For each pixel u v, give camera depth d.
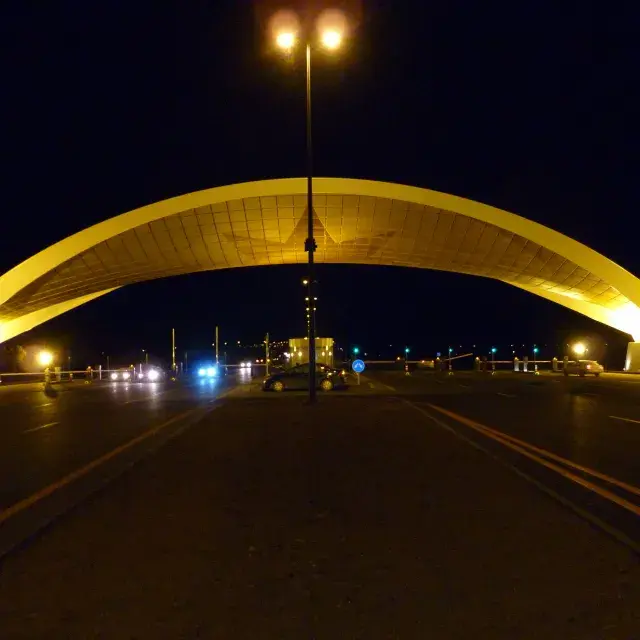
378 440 15.38
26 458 13.28
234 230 55.50
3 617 5.05
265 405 26.55
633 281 54.16
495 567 6.14
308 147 26.59
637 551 6.60
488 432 16.81
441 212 54.00
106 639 4.66
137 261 56.16
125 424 19.86
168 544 7.00
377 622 4.91
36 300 56.56
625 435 16.19
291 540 7.11
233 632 4.76
